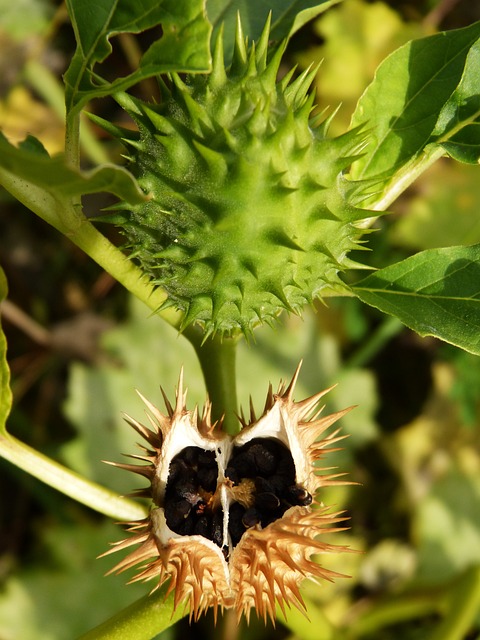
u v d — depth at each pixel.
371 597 0.38
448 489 0.40
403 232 0.40
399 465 0.40
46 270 0.41
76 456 0.37
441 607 0.34
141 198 0.21
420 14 0.41
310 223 0.23
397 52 0.26
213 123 0.22
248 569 0.23
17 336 0.40
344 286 0.24
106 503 0.26
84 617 0.36
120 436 0.38
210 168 0.22
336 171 0.23
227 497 0.23
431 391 0.41
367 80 0.40
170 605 0.25
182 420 0.23
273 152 0.22
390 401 0.41
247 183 0.22
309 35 0.41
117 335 0.39
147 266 0.24
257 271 0.23
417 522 0.39
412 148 0.26
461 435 0.41
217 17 0.28
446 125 0.26
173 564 0.23
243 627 0.36
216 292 0.23
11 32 0.40
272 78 0.23
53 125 0.40
